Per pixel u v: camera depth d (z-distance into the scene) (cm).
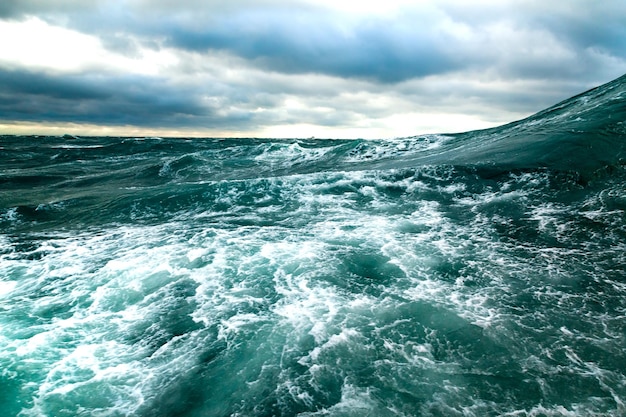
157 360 466
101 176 1950
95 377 436
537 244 769
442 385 412
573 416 367
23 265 753
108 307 590
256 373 438
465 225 889
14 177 1870
